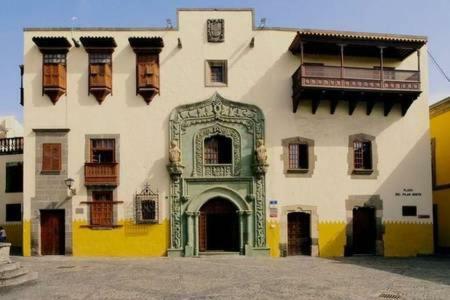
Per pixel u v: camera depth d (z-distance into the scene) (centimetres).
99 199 2505
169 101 2559
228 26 2625
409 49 2559
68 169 2497
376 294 1452
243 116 2573
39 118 2514
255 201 2516
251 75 2603
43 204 2472
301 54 2469
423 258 2461
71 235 2459
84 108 2530
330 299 1380
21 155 3184
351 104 2597
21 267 1723
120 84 2552
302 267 2058
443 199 2889
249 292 1472
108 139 2528
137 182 2503
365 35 2530
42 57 2544
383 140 2642
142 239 2472
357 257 2500
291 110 2597
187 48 2595
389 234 2588
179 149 2520
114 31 2575
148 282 1641
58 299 1363
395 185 2623
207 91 2578
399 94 2553
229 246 2564
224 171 2536
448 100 2809
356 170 2591
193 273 1850
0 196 3212
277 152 2561
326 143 2595
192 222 2484
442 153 2911
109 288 1527
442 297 1410
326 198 2562
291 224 2553
